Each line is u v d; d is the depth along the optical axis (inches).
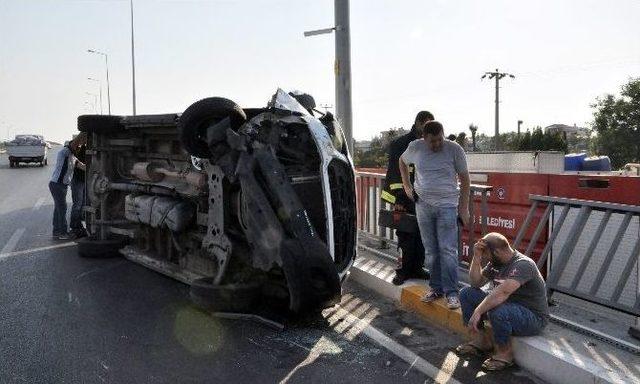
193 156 225.6
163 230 271.6
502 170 395.5
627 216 181.5
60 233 370.6
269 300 217.0
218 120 209.8
